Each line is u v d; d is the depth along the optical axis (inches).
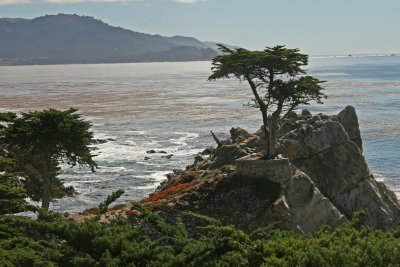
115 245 1042.1
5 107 6491.1
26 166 1876.2
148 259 1022.4
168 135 4534.9
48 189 1768.0
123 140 4335.6
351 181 1998.0
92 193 2805.1
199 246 1063.6
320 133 2030.0
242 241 1043.3
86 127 1801.2
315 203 1738.4
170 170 3319.4
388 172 3154.5
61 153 1809.8
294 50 1827.0
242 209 1680.6
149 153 3823.8
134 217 1592.0
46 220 1184.2
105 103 7052.2
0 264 924.0
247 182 1760.6
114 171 3297.2
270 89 1840.6
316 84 1830.7
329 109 5743.1
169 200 1731.1
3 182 1339.8
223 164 2140.7
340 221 1755.7
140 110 6250.0
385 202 2057.1
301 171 1846.7
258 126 4798.2
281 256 992.2
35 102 7140.8
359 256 934.4
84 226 1083.3
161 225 1179.3
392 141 4003.4
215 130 4692.4
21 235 1104.2
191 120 5344.5
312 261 914.7
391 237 1055.6
